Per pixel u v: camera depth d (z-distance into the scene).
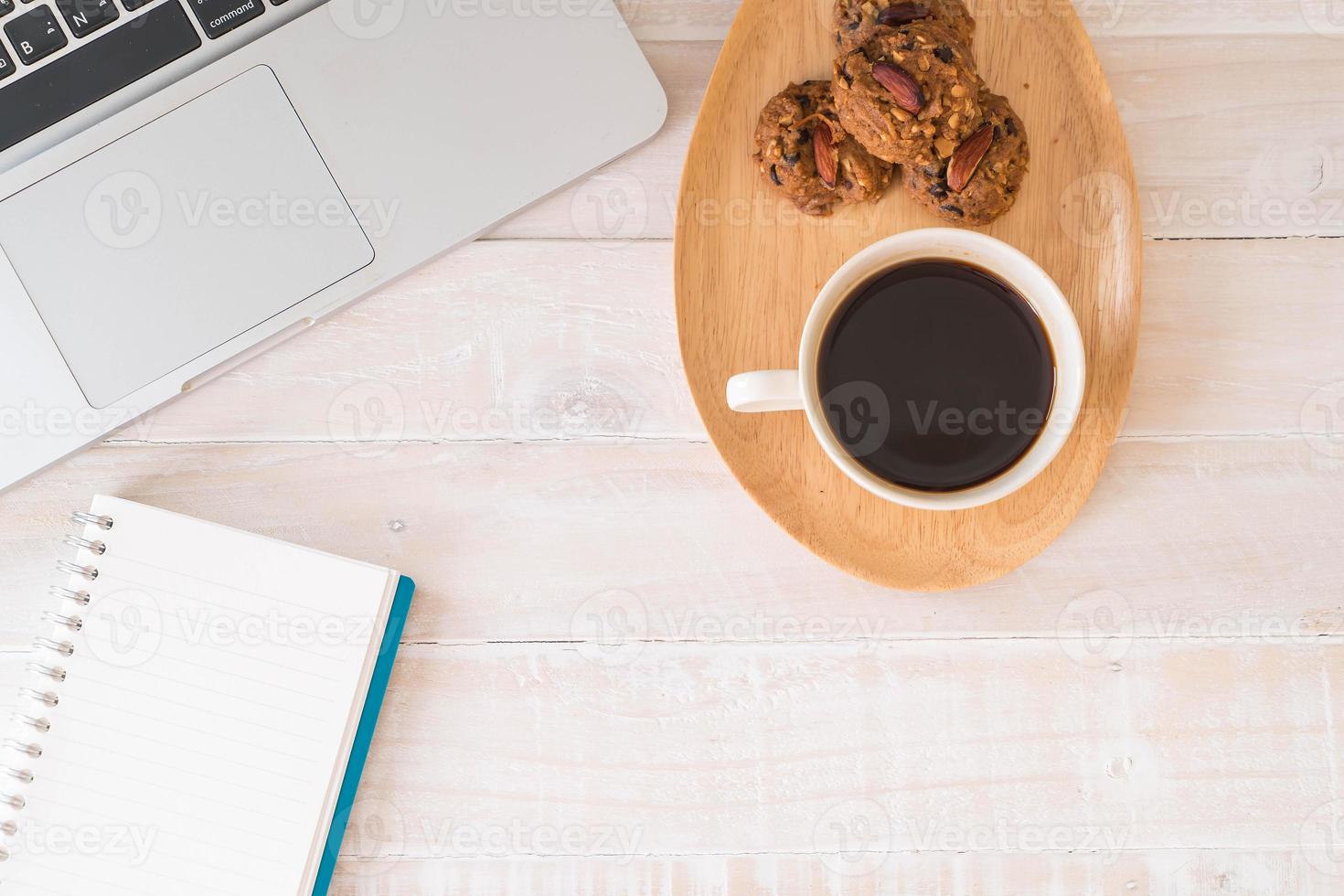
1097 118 0.62
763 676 0.66
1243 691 0.65
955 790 0.65
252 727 0.63
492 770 0.65
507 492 0.67
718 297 0.63
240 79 0.63
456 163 0.64
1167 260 0.66
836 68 0.58
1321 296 0.66
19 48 0.61
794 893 0.65
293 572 0.64
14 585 0.66
